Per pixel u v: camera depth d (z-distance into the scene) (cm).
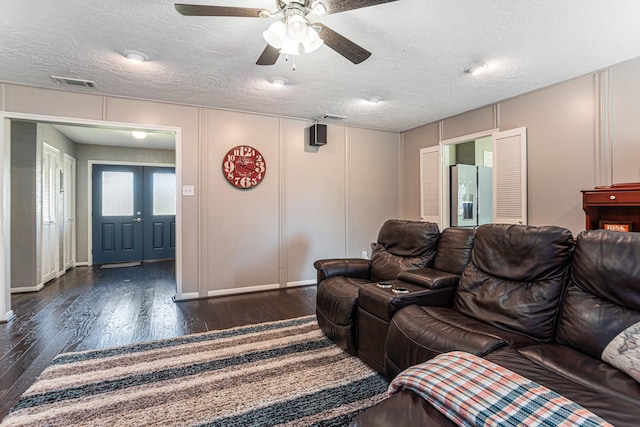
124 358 238
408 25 227
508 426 92
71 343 265
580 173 318
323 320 275
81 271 568
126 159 660
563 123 331
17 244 423
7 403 183
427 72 307
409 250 288
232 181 418
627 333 136
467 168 509
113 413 174
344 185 500
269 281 443
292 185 460
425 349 165
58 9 204
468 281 219
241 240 426
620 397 113
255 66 291
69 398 188
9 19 214
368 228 520
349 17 217
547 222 346
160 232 690
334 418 171
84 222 629
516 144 370
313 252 475
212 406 180
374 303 216
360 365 227
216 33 235
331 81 327
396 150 548
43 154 463
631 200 255
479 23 225
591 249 168
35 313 341
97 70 295
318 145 471
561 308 173
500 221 389
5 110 321
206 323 313
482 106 411
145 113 378
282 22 194
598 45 256
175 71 300
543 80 328
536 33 238
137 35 237
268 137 443
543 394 106
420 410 106
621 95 289
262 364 229
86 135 557
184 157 396
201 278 403
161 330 295
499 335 167
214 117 411
